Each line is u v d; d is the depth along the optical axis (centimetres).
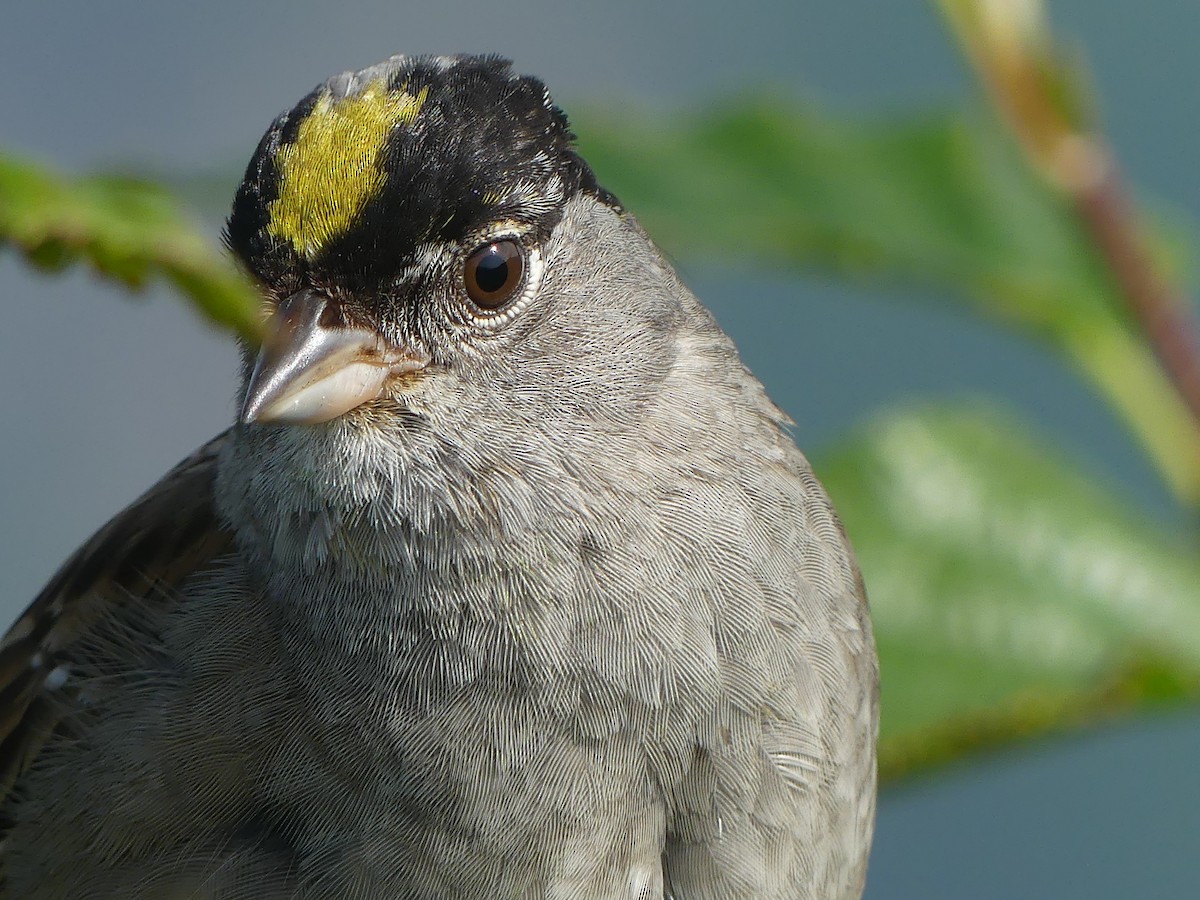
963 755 144
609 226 145
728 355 146
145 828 144
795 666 144
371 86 145
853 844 145
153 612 145
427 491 144
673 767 144
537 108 145
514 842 144
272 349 144
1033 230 145
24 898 145
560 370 145
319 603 144
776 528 145
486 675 144
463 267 144
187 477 146
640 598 144
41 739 145
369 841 144
